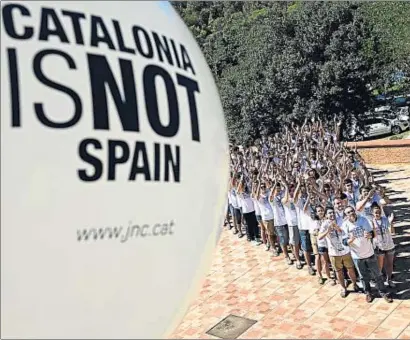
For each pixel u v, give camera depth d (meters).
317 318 8.74
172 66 2.78
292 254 11.95
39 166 2.23
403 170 19.69
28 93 2.25
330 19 25.92
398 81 25.67
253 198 12.72
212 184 2.96
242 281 10.81
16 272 2.22
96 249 2.36
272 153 18.69
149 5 2.85
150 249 2.54
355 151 16.12
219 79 35.00
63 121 2.29
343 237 8.90
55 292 2.30
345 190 10.90
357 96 25.64
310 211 10.08
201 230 2.87
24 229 2.21
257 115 27.84
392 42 25.38
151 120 2.56
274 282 10.51
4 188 2.19
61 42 2.38
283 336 8.31
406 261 10.53
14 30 2.31
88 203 2.32
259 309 9.41
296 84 26.12
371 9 26.30
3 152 2.19
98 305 2.41
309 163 14.31
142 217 2.49
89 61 2.42
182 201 2.69
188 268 2.80
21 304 2.25
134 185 2.46
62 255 2.28
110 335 2.49
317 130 21.06
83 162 2.31
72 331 2.38
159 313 2.69
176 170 2.65
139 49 2.62
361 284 9.42
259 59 28.53
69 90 2.33
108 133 2.38
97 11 2.53
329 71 25.17
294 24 27.66
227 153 3.28
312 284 10.10
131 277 2.48
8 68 2.25
